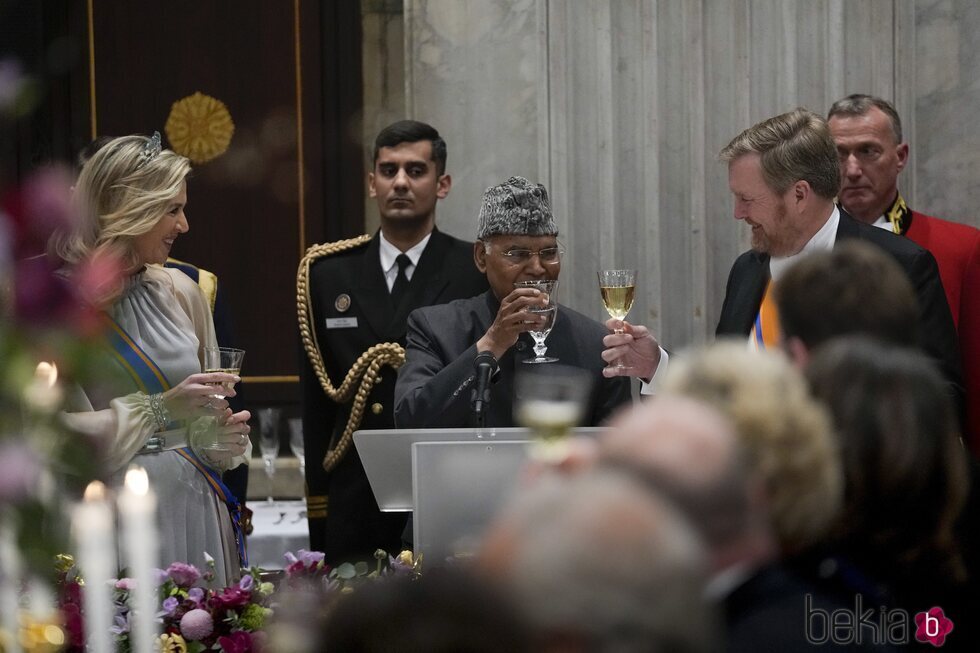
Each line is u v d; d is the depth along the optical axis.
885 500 3.99
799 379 3.80
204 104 12.37
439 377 7.26
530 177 11.11
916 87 11.12
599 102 10.98
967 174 11.02
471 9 11.13
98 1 12.31
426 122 11.23
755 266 8.18
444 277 9.77
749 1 10.99
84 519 3.75
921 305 7.58
